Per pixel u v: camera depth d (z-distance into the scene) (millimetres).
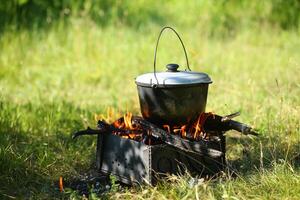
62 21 12508
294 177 5203
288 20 13930
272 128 6547
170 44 11680
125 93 9266
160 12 14742
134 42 12109
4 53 11461
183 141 5168
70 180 5695
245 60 10883
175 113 5250
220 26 13586
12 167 5734
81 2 13703
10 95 9359
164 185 5168
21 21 12914
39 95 8867
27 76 10516
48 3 13430
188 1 14625
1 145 6109
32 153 6090
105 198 5117
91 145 6602
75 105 8469
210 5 14047
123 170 5453
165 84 5133
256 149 6117
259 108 7297
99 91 9578
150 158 5145
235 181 5270
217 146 5402
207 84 5363
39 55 11586
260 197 4953
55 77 10383
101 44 11812
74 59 11414
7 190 5414
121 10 14344
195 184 5113
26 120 7367
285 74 9492
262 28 13453
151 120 5410
